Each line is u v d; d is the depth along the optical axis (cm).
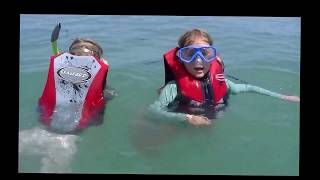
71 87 187
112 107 198
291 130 181
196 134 178
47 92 189
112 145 168
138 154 163
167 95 196
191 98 195
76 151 164
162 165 157
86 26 310
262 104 203
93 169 154
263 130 181
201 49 194
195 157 162
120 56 260
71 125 178
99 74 189
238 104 203
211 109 196
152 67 245
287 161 160
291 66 250
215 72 199
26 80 225
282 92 218
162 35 296
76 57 189
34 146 165
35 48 268
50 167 154
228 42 285
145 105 201
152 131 179
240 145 170
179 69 198
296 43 286
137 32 303
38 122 181
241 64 251
